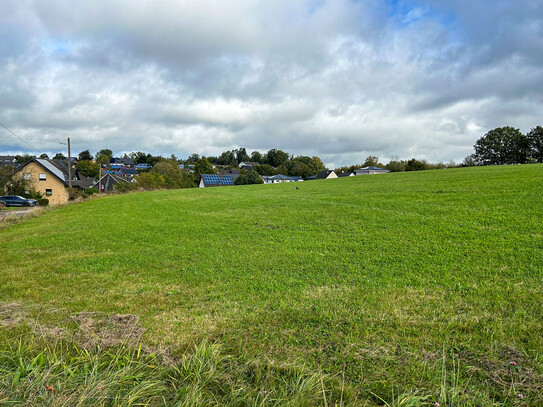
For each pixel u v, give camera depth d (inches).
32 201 1637.6
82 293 223.3
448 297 184.9
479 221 350.6
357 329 154.1
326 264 257.6
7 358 138.2
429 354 132.6
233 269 259.4
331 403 109.7
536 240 270.8
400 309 173.0
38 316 183.8
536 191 485.1
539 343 135.6
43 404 109.4
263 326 163.0
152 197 953.5
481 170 1030.4
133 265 287.6
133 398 112.0
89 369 130.2
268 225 429.7
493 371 121.0
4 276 267.6
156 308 193.6
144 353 142.6
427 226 351.9
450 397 108.7
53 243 398.9
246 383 122.2
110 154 6545.3
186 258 300.7
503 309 166.2
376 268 241.4
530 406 104.7
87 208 780.6
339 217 442.0
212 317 176.9
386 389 115.6
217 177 3260.3
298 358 133.9
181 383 122.6
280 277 235.0
